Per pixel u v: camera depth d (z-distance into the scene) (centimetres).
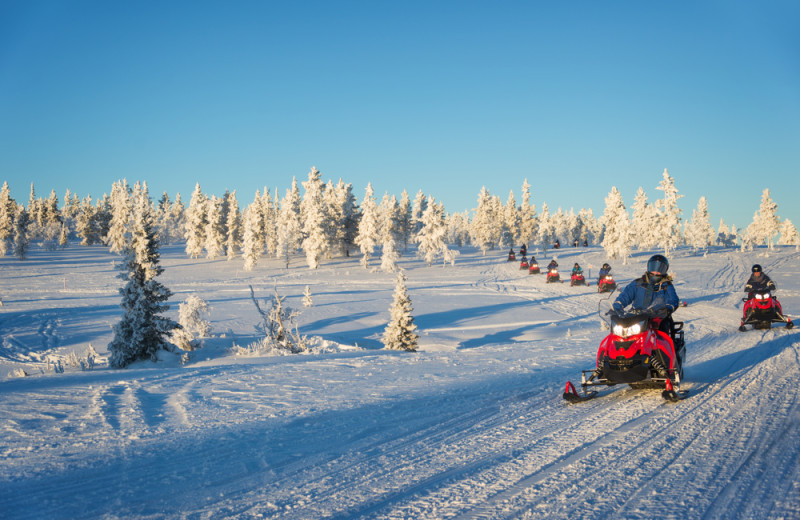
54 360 2292
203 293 4912
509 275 6150
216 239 9194
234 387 833
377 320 3183
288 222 8775
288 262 8238
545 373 892
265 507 350
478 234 11119
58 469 430
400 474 412
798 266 5412
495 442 494
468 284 5312
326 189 8888
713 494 359
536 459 441
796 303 2523
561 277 5438
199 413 643
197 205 9512
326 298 4328
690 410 592
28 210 13812
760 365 882
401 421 582
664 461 429
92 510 346
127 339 1925
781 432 497
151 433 545
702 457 436
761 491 362
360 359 1148
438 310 3509
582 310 3188
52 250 10769
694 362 963
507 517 328
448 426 557
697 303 2770
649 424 540
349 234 9088
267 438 521
